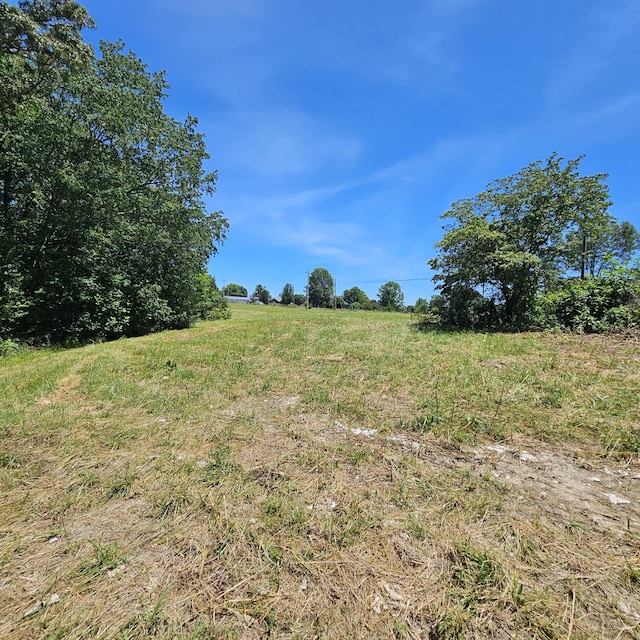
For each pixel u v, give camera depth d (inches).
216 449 103.0
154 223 468.1
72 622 49.6
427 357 216.5
